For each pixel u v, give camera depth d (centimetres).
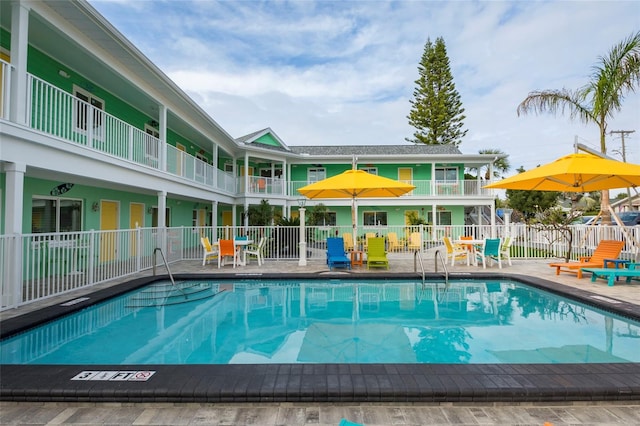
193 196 1475
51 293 694
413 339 516
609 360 428
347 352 466
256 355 458
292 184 2297
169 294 795
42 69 932
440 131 3862
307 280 922
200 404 297
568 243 1200
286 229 1374
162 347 490
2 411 290
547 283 808
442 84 3906
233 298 771
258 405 296
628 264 853
